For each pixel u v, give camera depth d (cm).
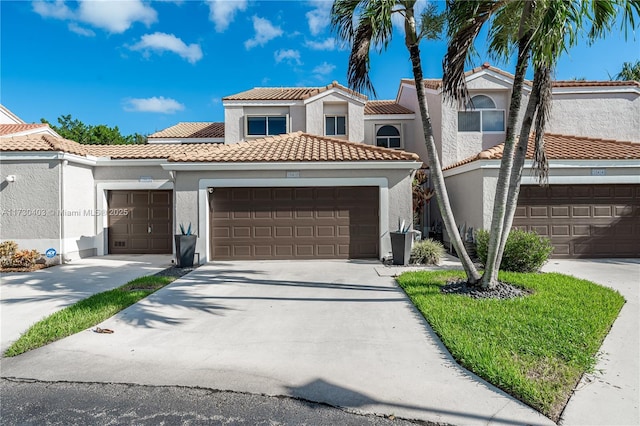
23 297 841
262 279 1012
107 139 4597
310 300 796
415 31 819
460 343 520
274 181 1299
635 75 2569
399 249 1205
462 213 1547
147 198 1603
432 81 2006
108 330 611
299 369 470
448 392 410
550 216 1334
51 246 1336
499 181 786
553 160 1302
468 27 745
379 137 2186
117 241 1598
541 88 752
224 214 1324
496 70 1778
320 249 1333
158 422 364
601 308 681
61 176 1352
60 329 605
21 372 468
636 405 382
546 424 353
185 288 911
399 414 371
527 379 426
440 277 968
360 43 862
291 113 2108
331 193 1333
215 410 383
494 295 779
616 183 1316
